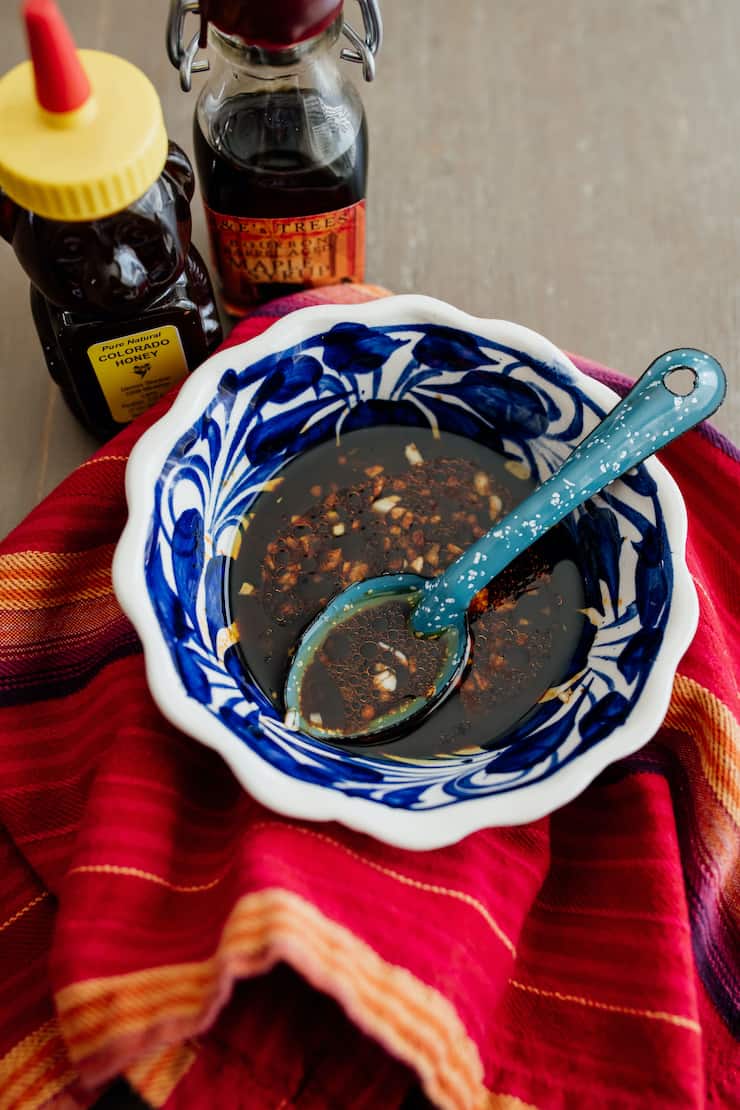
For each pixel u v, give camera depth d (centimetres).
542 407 39
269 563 39
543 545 39
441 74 54
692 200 52
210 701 34
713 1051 38
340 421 41
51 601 41
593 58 54
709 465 43
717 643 40
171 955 34
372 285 48
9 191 33
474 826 33
